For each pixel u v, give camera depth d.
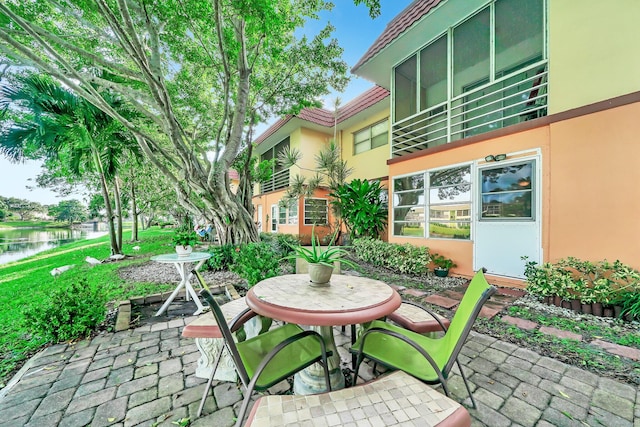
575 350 2.60
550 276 3.92
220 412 1.83
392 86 7.57
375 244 6.89
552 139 4.29
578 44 4.12
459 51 6.23
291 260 7.23
